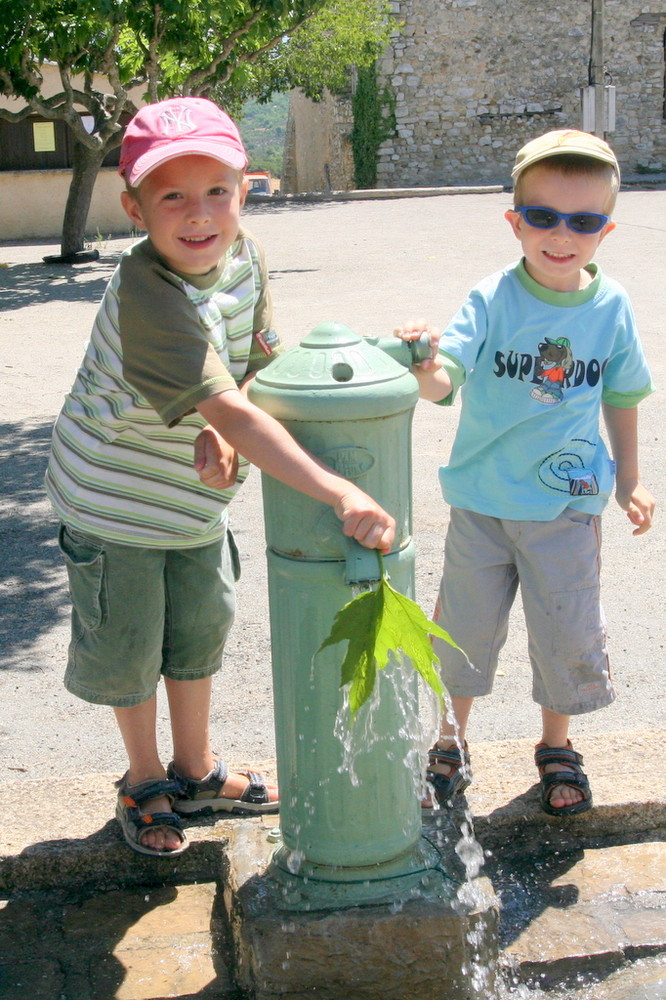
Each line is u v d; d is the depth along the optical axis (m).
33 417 7.42
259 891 2.29
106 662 2.47
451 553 2.69
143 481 2.40
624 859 2.64
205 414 2.07
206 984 2.28
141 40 13.74
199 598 2.55
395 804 2.26
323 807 2.24
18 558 4.91
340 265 13.56
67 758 3.22
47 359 9.18
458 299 10.79
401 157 26.86
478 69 26.39
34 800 2.78
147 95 13.06
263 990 2.19
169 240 2.19
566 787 2.65
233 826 2.65
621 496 2.77
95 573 2.42
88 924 2.46
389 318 9.85
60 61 14.12
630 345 2.67
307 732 2.22
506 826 2.67
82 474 2.41
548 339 2.59
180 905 2.53
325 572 2.12
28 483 6.00
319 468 1.99
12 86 13.93
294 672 2.21
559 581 2.58
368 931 2.18
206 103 2.28
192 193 2.17
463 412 2.69
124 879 2.61
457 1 25.91
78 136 14.87
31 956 2.36
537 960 2.32
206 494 2.45
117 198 19.42
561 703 2.63
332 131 28.09
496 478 2.61
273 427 2.01
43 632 4.14
